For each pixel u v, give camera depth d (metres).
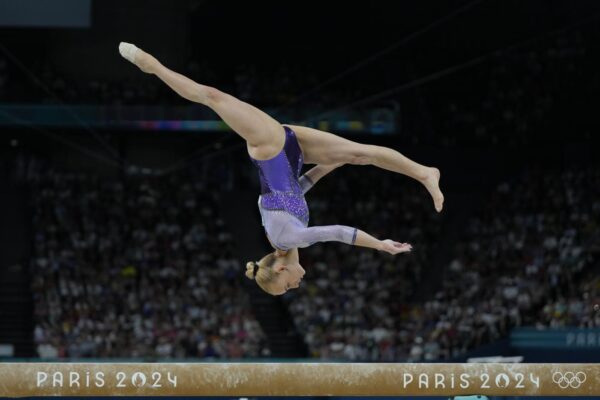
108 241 47.69
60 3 47.84
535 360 38.19
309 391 12.97
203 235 49.28
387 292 45.94
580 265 42.44
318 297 45.50
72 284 43.97
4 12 47.44
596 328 35.69
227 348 39.66
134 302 43.12
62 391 12.73
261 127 12.46
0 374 12.62
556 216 47.94
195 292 44.25
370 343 40.78
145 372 12.83
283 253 12.94
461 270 47.25
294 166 12.78
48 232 47.94
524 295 42.06
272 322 46.03
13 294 46.44
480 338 40.31
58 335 40.12
